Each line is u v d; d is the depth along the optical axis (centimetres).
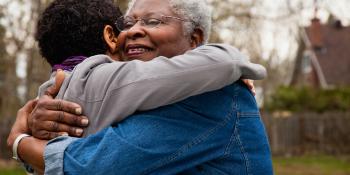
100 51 238
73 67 230
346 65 3522
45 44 237
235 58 204
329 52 3641
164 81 197
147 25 227
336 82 3409
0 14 1345
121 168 191
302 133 2311
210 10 236
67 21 233
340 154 2266
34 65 1409
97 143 199
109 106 202
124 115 199
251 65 210
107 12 240
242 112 214
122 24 235
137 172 193
